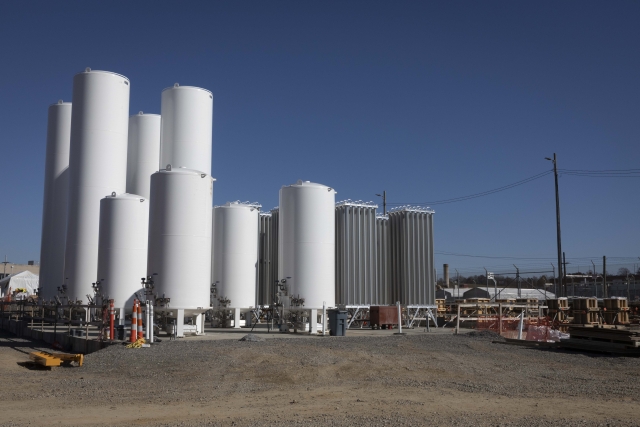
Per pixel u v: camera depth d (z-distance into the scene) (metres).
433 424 11.32
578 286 80.19
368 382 16.23
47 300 38.97
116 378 16.88
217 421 11.54
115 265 30.47
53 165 40.78
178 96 34.41
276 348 21.95
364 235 41.00
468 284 107.81
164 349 21.72
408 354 21.55
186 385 15.65
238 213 37.44
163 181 28.03
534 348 25.89
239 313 36.91
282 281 33.19
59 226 40.31
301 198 33.47
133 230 30.98
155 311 27.58
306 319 33.78
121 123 35.88
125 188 36.47
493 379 17.12
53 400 13.71
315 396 14.21
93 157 34.72
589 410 12.78
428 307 41.97
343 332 31.05
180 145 34.06
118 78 35.81
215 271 37.28
